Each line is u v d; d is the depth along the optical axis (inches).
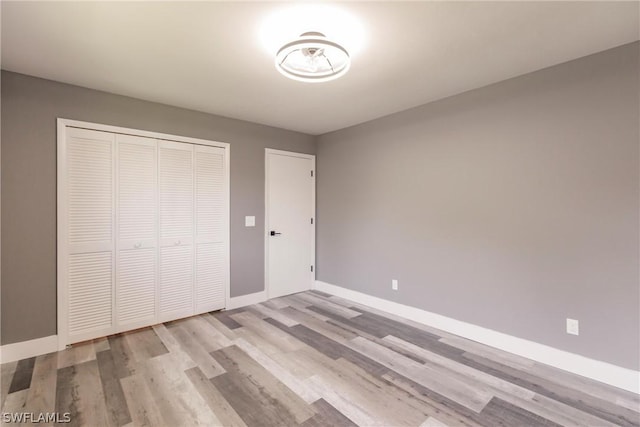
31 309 98.0
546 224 94.0
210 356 98.2
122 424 67.7
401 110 133.0
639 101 78.5
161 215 124.5
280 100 120.6
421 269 127.3
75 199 105.6
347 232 160.6
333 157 168.9
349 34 75.6
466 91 111.7
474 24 71.6
